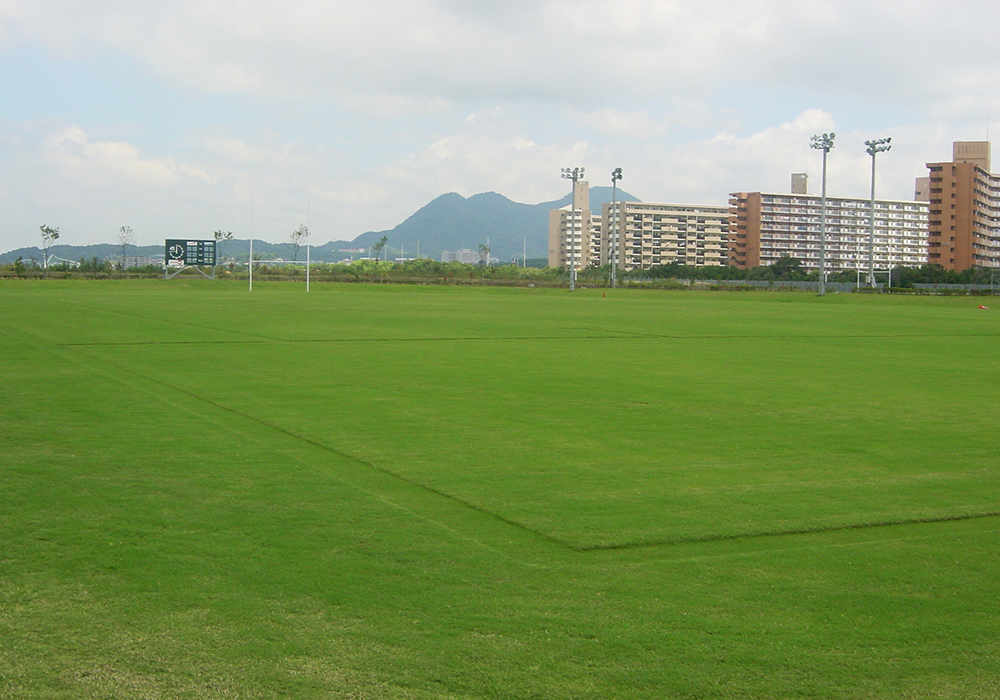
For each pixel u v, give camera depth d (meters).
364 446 12.81
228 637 6.15
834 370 23.80
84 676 5.59
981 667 5.85
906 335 38.31
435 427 14.44
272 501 9.65
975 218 156.50
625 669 5.75
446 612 6.61
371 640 6.12
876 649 6.09
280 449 12.52
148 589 7.00
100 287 98.19
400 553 7.96
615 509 9.58
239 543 8.17
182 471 11.03
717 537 8.62
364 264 171.62
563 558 7.91
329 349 28.05
